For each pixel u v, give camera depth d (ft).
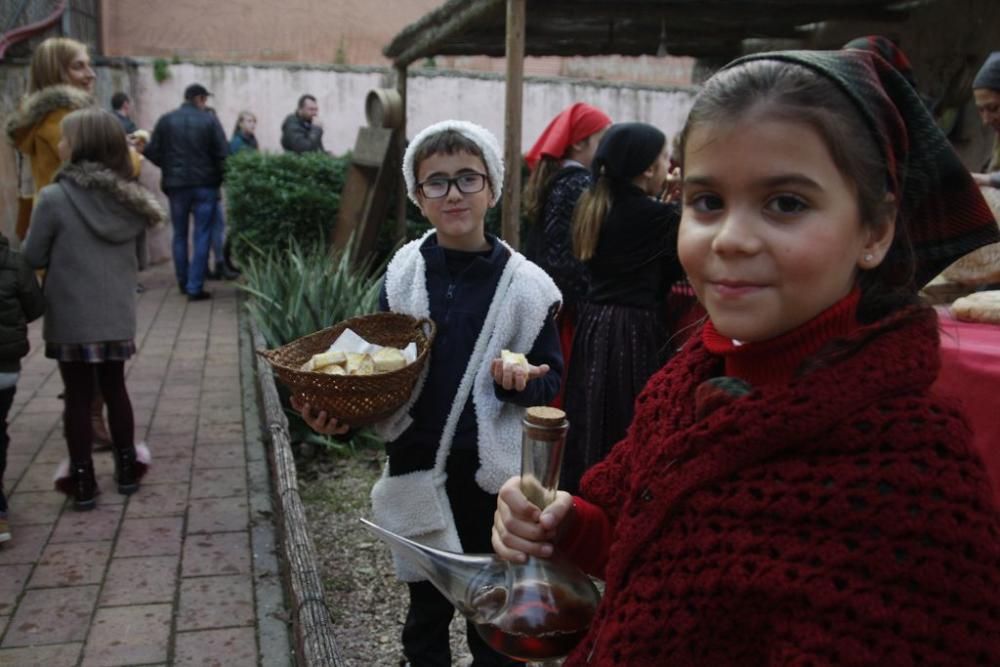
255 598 9.93
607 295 10.73
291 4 43.01
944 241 3.17
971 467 2.50
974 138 18.62
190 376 19.52
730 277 2.71
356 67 40.22
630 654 2.89
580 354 10.80
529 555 3.89
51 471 13.64
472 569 4.29
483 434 6.88
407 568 7.01
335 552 11.32
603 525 3.92
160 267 36.06
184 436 15.43
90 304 11.71
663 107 42.50
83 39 36.91
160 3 41.06
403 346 7.29
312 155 28.32
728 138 2.65
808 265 2.63
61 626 9.30
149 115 38.42
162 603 9.80
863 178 2.65
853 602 2.42
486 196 7.19
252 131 33.22
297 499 10.45
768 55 2.82
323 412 6.52
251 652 8.88
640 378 10.46
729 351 3.03
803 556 2.52
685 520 2.83
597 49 24.06
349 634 9.36
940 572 2.38
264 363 15.94
